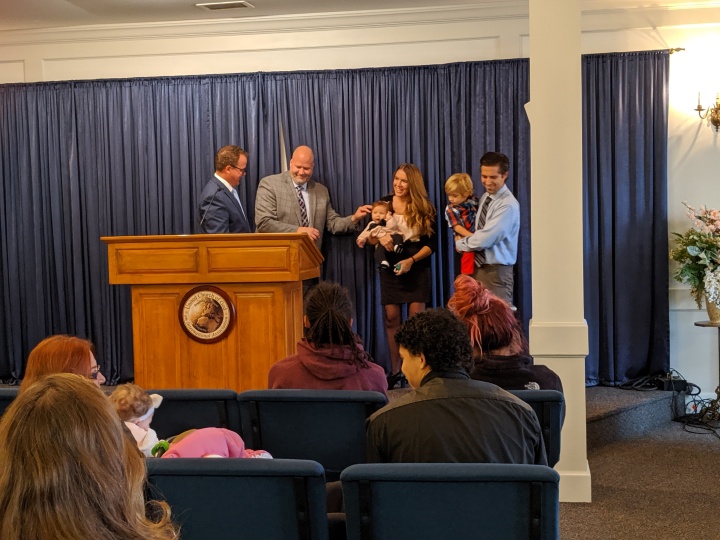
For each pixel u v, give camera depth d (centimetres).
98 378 270
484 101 585
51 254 634
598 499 392
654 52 569
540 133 380
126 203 623
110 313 627
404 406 212
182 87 612
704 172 579
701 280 539
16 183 634
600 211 580
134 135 620
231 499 188
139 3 571
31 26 627
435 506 181
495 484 178
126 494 83
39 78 640
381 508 183
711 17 571
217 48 622
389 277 565
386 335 596
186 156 613
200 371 457
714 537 341
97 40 633
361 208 572
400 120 594
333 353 294
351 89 599
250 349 452
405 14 600
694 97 576
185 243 448
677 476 428
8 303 639
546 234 383
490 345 291
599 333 584
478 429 208
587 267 580
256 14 606
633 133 574
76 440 81
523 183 581
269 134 607
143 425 251
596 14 581
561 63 376
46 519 78
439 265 586
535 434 217
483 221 537
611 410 500
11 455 80
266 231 567
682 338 585
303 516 187
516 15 590
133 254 453
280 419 271
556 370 385
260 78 605
